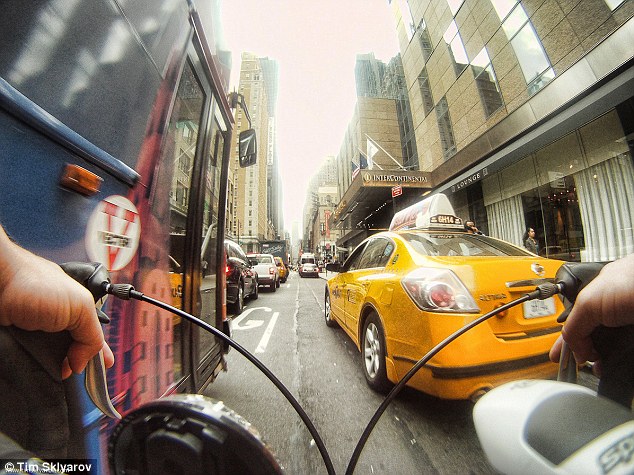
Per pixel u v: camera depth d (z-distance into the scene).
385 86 33.97
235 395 2.68
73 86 0.97
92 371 0.65
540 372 1.99
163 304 0.75
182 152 1.94
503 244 3.16
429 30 16.14
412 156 24.00
